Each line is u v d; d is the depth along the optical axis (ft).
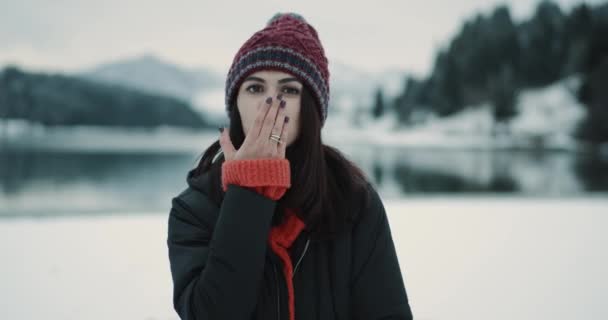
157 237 17.58
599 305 10.43
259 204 3.08
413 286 11.77
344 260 3.52
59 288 11.32
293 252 3.46
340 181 3.80
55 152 46.52
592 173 46.47
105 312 9.75
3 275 12.27
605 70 60.34
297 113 3.48
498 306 10.34
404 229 19.10
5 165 40.73
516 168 49.52
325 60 3.66
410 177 44.86
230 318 2.93
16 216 22.35
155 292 11.12
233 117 3.77
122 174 40.81
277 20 3.73
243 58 3.45
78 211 24.40
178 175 41.91
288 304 3.28
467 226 19.76
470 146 61.36
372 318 3.51
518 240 16.97
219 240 3.02
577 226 19.80
